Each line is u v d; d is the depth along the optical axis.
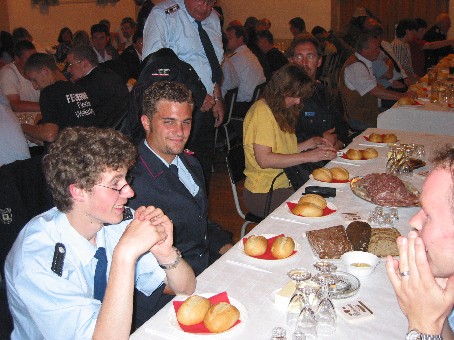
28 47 4.42
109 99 3.74
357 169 2.78
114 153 1.33
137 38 6.12
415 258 1.09
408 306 1.13
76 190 1.33
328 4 9.69
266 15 10.05
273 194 2.93
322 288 1.38
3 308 1.64
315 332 1.29
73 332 1.31
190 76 3.07
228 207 4.45
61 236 1.39
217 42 3.72
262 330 1.34
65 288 1.33
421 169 2.77
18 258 1.35
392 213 2.06
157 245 1.52
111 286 1.30
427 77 6.02
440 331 1.12
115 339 1.29
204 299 1.39
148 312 1.78
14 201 2.21
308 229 1.98
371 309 1.43
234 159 2.93
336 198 2.30
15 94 4.42
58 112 3.44
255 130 2.85
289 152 2.98
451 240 1.03
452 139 3.43
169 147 1.98
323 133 3.31
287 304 1.42
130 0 10.05
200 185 2.17
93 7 9.28
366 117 5.14
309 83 2.79
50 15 8.50
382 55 6.12
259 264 1.70
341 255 1.71
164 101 1.94
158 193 2.00
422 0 9.63
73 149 1.32
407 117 4.32
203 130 3.42
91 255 1.42
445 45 7.99
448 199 1.02
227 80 5.69
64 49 7.24
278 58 7.12
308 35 3.56
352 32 8.14
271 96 2.84
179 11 3.42
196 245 2.11
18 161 2.26
